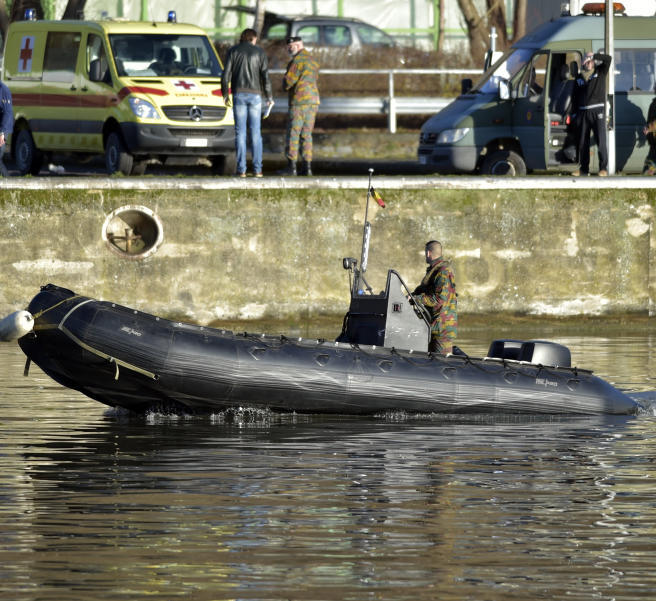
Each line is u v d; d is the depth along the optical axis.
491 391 47.84
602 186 79.12
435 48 135.88
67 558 28.27
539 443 42.38
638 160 86.31
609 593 26.23
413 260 77.38
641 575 27.34
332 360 46.94
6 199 73.12
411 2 139.50
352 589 26.38
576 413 48.53
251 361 46.09
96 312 45.50
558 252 79.00
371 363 47.28
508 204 78.31
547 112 82.50
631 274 79.69
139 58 83.31
